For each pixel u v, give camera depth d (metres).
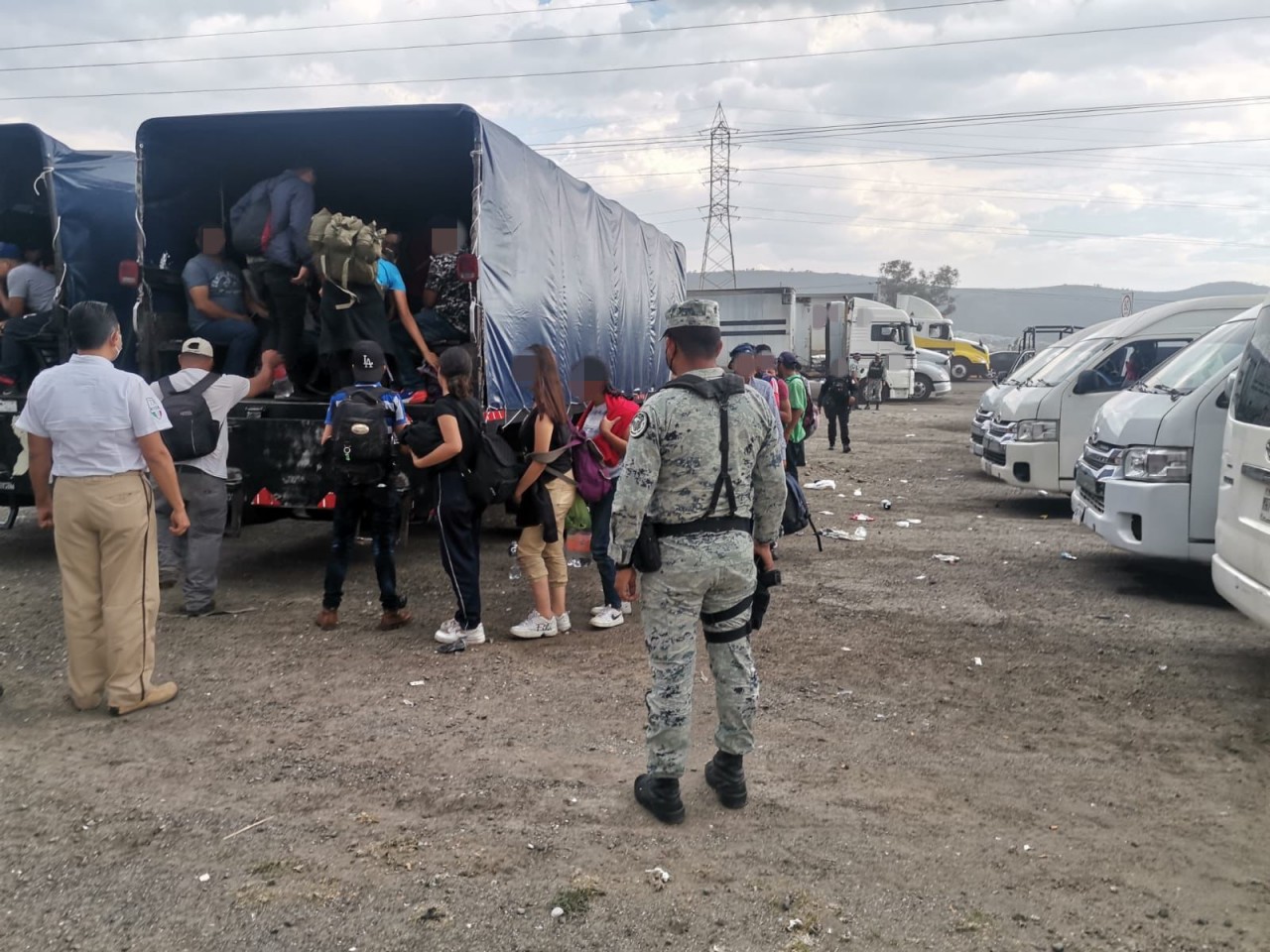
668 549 3.62
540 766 4.27
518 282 8.23
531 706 4.99
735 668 3.81
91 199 8.62
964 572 8.13
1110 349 11.10
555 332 9.29
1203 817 3.88
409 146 8.52
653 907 3.19
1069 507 11.86
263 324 8.36
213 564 6.59
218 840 3.60
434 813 3.82
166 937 3.02
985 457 12.43
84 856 3.49
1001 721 4.88
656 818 3.78
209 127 7.97
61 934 3.03
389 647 5.96
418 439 5.75
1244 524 5.26
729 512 3.66
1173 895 3.32
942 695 5.21
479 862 3.46
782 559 8.65
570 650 5.95
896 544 9.36
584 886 3.29
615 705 5.02
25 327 8.29
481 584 7.55
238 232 8.20
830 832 3.71
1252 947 3.03
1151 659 5.82
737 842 3.62
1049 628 6.48
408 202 9.82
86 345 4.69
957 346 51.22
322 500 7.31
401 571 8.01
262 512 7.77
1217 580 5.56
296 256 8.05
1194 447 6.86
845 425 18.08
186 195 8.48
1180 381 7.46
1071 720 4.89
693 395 3.60
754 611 3.91
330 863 3.45
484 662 5.68
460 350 5.80
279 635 6.18
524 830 3.69
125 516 4.71
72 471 4.67
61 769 4.20
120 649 4.79
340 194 9.79
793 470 9.34
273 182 8.15
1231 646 6.09
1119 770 4.31
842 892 3.31
